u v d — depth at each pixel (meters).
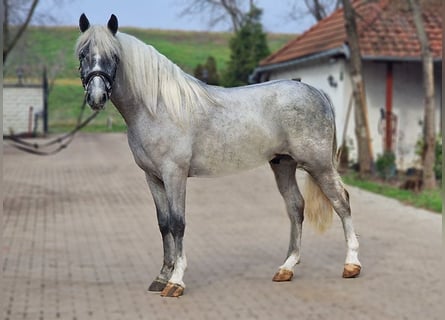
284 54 23.80
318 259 8.81
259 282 7.63
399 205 13.48
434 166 16.03
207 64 40.47
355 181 16.86
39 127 38.78
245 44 35.66
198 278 7.84
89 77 6.40
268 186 17.14
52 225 11.62
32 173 20.14
